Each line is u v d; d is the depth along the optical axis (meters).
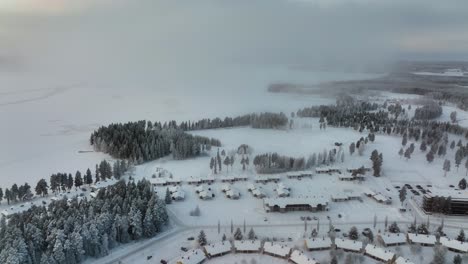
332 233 184.25
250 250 170.12
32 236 158.75
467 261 165.00
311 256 168.25
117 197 193.25
